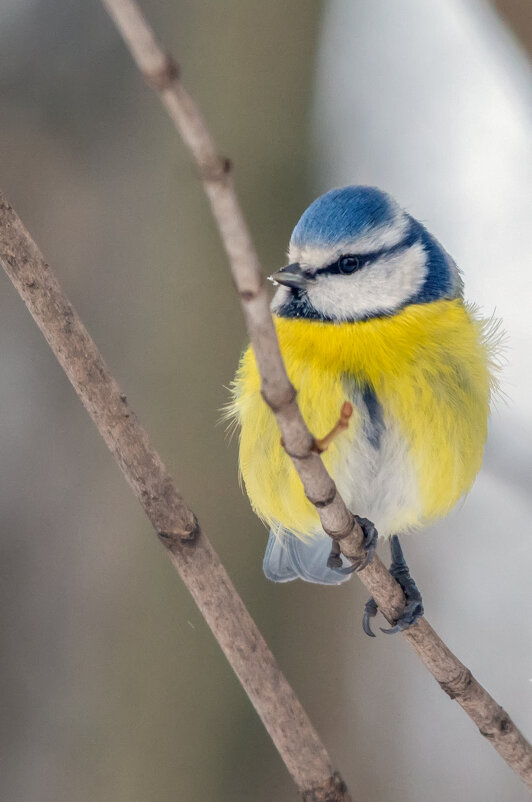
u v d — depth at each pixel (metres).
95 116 10.70
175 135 10.72
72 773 9.95
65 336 5.42
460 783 11.95
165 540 5.52
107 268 10.52
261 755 10.20
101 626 10.11
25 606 10.10
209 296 10.58
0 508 10.25
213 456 10.52
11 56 10.75
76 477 10.28
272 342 4.34
